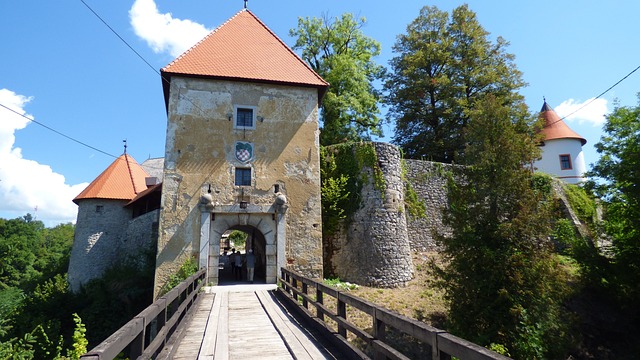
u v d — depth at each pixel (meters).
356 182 15.27
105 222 20.95
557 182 21.08
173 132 13.07
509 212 11.17
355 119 24.05
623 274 14.38
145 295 15.55
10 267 32.88
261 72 14.37
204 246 12.35
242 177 13.34
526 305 10.13
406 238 15.24
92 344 14.39
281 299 9.52
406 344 10.39
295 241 13.16
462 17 25.12
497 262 10.45
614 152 15.75
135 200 19.62
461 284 10.99
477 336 10.23
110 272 18.97
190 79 13.61
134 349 3.24
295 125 14.16
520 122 12.35
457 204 11.80
